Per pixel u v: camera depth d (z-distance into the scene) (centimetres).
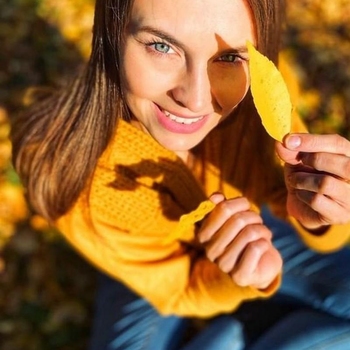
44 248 113
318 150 52
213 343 92
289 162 54
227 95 55
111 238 75
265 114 47
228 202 62
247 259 63
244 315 95
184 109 56
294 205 62
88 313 108
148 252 78
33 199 75
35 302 109
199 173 75
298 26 133
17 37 134
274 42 58
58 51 132
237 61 53
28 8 137
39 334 106
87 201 72
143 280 80
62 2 138
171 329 95
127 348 92
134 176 71
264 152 75
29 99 83
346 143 52
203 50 51
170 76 54
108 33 57
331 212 56
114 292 98
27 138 73
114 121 65
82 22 135
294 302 94
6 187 116
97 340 96
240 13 50
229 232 62
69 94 70
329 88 125
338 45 131
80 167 69
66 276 111
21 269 112
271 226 97
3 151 120
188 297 81
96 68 63
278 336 89
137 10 51
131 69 55
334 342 87
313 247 78
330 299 91
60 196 73
